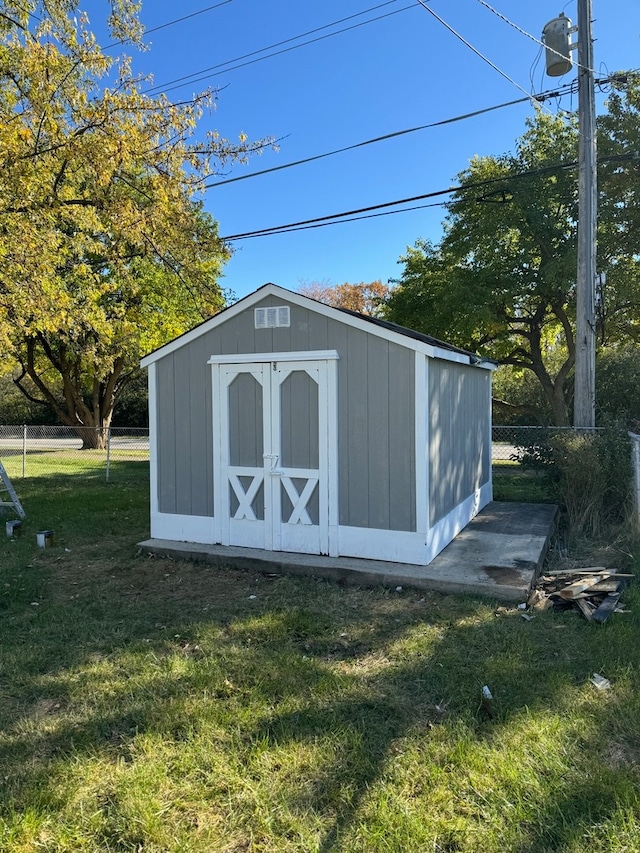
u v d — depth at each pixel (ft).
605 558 19.69
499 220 47.32
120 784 8.15
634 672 11.10
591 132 28.19
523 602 15.12
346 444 18.52
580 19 27.91
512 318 52.80
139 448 75.20
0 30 26.53
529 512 26.16
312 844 7.04
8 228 26.21
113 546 22.66
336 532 18.69
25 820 7.47
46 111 25.39
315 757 8.71
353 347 18.28
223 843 7.15
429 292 54.85
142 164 29.66
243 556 18.92
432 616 14.39
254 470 19.86
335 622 14.20
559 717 9.62
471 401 24.75
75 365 70.23
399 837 7.09
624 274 44.50
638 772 8.16
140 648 12.88
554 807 7.48
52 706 10.50
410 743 9.05
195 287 38.27
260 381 19.60
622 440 23.00
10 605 15.98
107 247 37.96
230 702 10.39
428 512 17.60
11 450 72.59
